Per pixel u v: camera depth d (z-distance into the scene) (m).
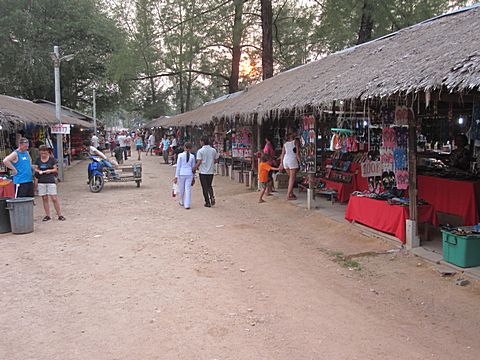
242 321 4.48
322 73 10.16
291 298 5.14
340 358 3.73
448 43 6.06
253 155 14.66
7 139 14.99
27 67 31.47
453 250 5.89
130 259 6.69
